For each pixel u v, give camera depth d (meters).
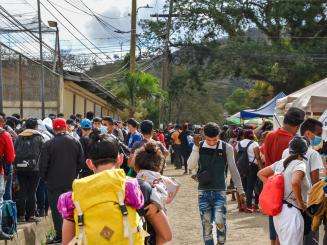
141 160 5.98
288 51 45.31
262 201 6.94
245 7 47.12
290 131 7.77
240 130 14.84
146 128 9.05
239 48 45.72
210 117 80.94
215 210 8.56
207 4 46.69
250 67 45.97
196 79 48.09
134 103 34.59
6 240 8.64
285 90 47.88
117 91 35.75
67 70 28.48
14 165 10.25
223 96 96.69
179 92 49.34
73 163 10.10
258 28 48.81
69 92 30.44
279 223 6.84
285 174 6.88
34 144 10.34
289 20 47.94
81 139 11.51
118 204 4.05
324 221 6.84
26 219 10.55
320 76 46.00
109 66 44.06
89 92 33.41
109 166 4.44
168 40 42.19
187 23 47.03
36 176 10.47
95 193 4.05
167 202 6.25
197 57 47.69
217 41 47.84
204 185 8.57
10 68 18.25
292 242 6.74
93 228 3.97
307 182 6.89
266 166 7.87
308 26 47.72
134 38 33.56
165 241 4.68
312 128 7.87
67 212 4.12
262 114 27.78
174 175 25.30
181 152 26.23
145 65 43.59
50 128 12.72
